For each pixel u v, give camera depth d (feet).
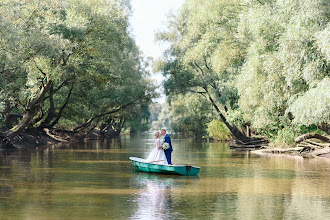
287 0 67.31
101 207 33.37
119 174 55.67
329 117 64.18
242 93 95.14
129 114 189.88
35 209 32.35
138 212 31.71
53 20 95.04
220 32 113.60
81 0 107.55
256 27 79.20
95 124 207.62
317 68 64.28
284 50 66.49
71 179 49.93
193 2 126.00
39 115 144.46
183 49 147.23
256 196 39.47
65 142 162.50
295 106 68.85
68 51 94.02
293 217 30.83
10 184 45.29
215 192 41.55
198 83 151.84
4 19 76.59
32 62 94.58
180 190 42.55
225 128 184.75
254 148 127.34
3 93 84.23
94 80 127.65
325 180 50.90
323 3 61.87
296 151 100.22
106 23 109.50
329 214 31.86
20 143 121.60
